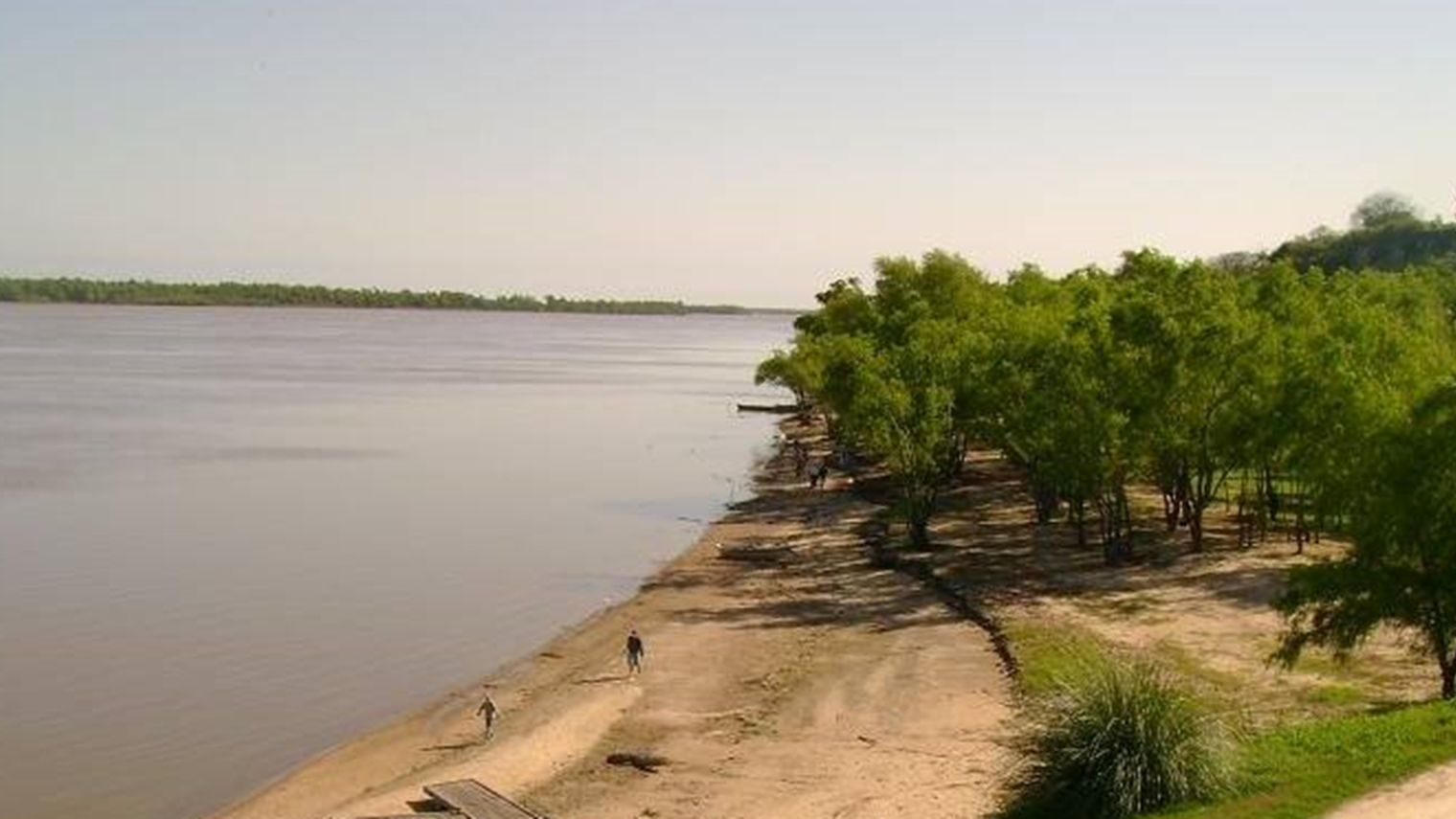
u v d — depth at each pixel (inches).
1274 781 885.8
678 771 1354.6
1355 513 1348.4
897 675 1708.9
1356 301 2822.3
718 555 2731.3
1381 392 1850.4
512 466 4463.6
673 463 4596.5
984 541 2655.0
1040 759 943.0
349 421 5851.4
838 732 1472.7
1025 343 2628.0
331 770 1449.3
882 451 2684.5
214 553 2770.7
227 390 7268.7
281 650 1980.8
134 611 2218.3
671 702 1647.4
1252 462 2301.9
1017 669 1676.9
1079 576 2244.1
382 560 2731.3
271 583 2474.2
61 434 4943.4
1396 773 870.4
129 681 1801.2
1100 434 2265.0
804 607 2196.1
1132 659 1288.1
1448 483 1258.6
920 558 2501.2
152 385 7381.9
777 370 5447.8
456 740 1544.0
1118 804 873.5
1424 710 1017.5
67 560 2645.2
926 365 2691.9
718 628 2066.9
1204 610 1924.2
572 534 3102.9
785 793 1245.7
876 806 1163.9
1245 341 2263.8
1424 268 5093.5
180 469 4087.1
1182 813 851.4
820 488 3774.6
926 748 1370.6
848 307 5251.0
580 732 1521.9
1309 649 1637.6
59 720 1625.2
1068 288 3762.3
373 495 3688.5
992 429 2743.6
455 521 3272.6
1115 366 2278.5
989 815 978.1
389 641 2048.5
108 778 1423.5
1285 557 2256.4
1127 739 896.9
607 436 5516.7
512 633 2106.3
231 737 1572.3
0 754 1497.3
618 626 2113.7
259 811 1320.1
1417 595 1283.2
